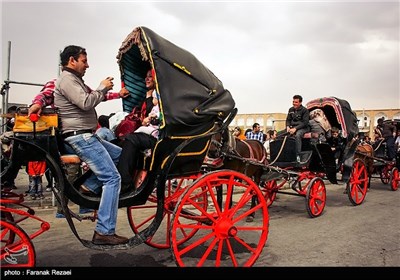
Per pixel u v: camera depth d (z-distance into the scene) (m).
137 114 4.97
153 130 4.34
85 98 3.75
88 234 5.78
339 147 8.34
